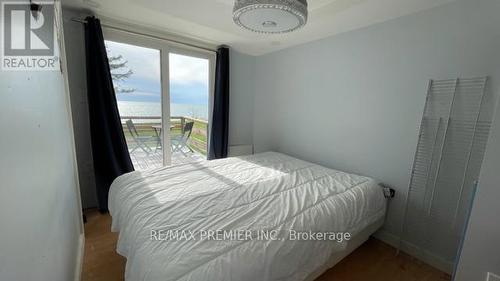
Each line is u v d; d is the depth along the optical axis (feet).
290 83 10.18
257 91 12.08
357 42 7.57
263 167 7.75
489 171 3.95
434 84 5.92
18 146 1.91
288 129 10.50
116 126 8.20
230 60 11.15
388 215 7.09
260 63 11.71
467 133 5.46
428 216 6.24
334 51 8.30
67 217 4.39
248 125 12.53
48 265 2.67
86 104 7.94
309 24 7.24
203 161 8.20
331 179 6.70
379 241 7.14
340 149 8.40
